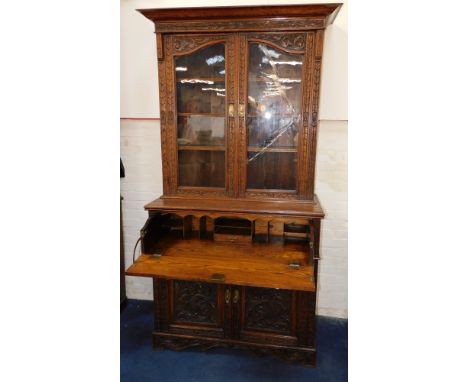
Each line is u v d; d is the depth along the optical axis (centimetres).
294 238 180
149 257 158
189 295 180
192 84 170
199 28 159
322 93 187
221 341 180
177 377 168
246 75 161
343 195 198
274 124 168
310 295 168
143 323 212
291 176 171
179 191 179
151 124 208
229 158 171
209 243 174
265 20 153
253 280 139
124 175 215
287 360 175
